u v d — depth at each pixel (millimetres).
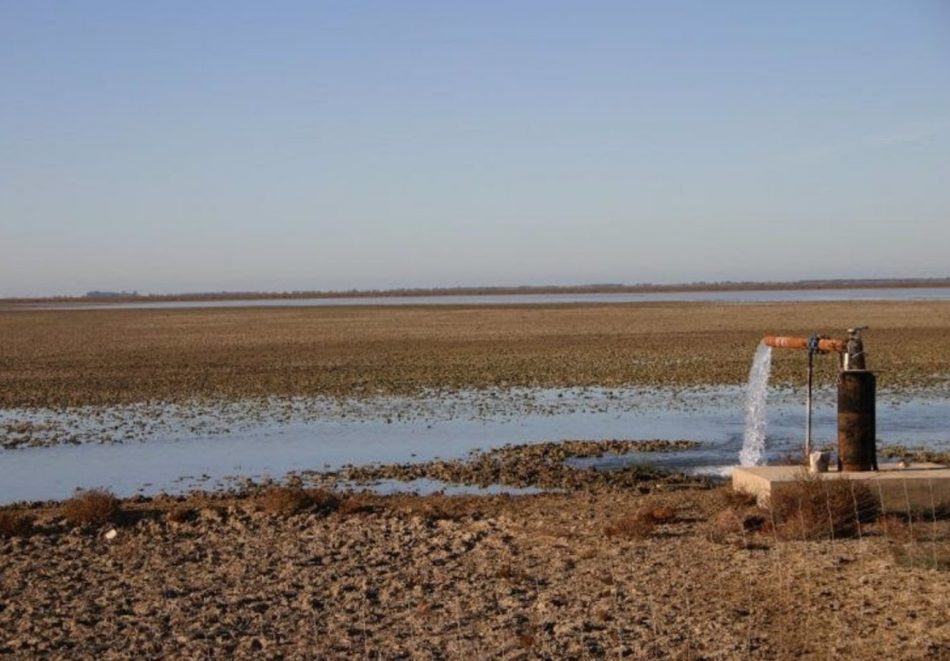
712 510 16859
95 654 10984
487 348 56281
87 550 15516
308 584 13352
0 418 32594
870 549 13648
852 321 76875
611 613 11648
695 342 57688
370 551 14953
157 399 36250
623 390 36750
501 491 20141
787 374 40000
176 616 12164
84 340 69438
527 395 35781
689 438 26312
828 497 15039
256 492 20469
